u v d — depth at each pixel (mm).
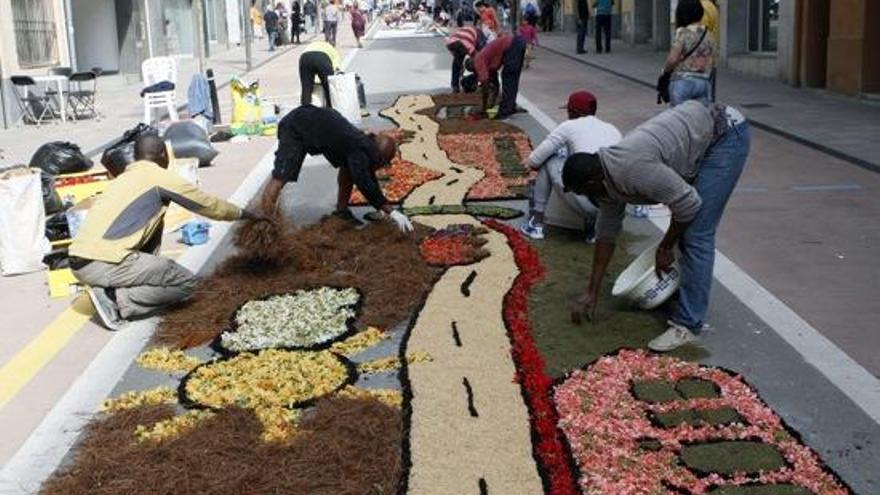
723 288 6711
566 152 7762
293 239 7691
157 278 6391
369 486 4152
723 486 4078
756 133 13414
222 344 5945
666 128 5273
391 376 5352
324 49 14547
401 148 12602
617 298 6402
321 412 4816
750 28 22281
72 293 7184
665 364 5320
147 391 5281
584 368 5289
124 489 4203
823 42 17984
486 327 5910
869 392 5008
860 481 4152
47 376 5676
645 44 32250
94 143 14852
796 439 4492
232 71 27938
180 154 12031
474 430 4594
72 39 21125
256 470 4293
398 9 75938
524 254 7379
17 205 7699
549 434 4523
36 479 4457
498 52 15250
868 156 10922
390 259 7367
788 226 8352
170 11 33375
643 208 8539
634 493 4023
